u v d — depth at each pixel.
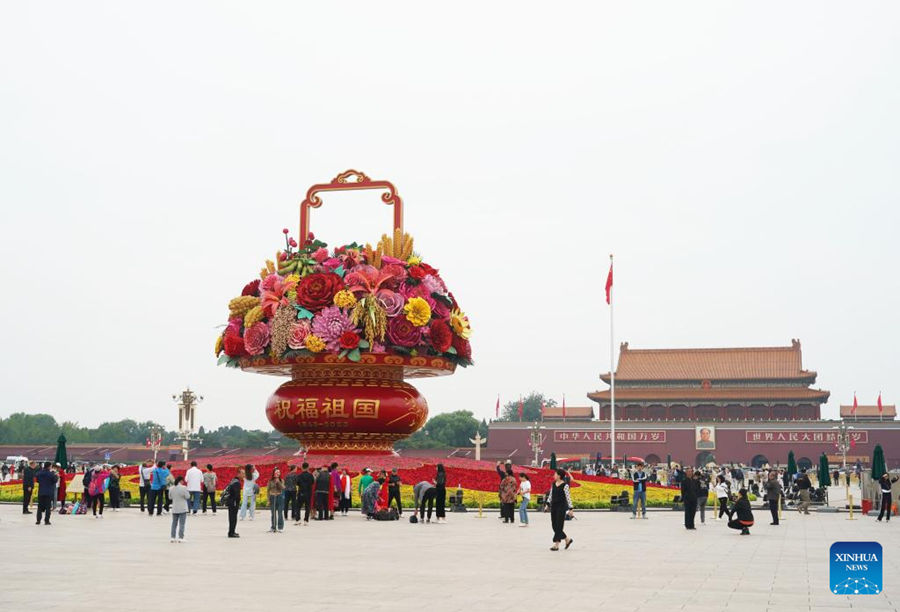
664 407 156.62
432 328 49.81
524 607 16.12
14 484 54.00
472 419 195.88
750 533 33.62
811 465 136.00
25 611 15.14
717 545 28.47
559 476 26.42
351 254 50.41
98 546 26.08
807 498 46.25
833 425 135.38
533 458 142.75
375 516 38.16
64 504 40.09
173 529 27.42
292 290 49.56
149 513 39.28
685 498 35.41
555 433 143.12
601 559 24.00
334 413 48.72
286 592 17.53
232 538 29.02
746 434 138.00
